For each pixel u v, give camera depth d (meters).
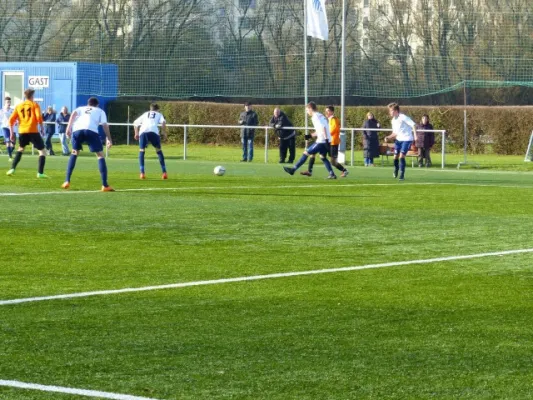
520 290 11.23
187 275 12.07
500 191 25.36
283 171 33.19
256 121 40.31
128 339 8.68
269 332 9.00
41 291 10.91
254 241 15.24
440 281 11.80
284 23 57.31
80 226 16.78
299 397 7.02
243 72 57.31
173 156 43.38
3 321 9.34
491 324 9.42
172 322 9.39
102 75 54.91
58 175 28.78
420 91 57.19
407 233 16.36
